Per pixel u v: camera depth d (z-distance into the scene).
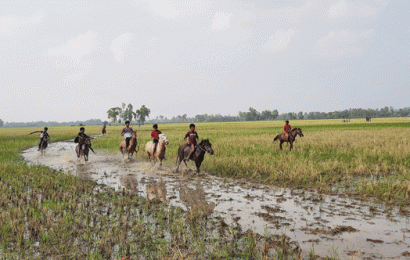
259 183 8.93
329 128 45.59
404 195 7.02
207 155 14.55
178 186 8.62
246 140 23.58
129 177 10.09
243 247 4.35
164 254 4.10
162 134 11.35
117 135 36.47
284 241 4.50
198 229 5.09
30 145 24.14
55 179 9.36
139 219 5.66
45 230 5.01
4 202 6.48
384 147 15.59
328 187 8.18
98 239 4.65
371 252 4.15
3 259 3.95
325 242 4.53
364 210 6.12
